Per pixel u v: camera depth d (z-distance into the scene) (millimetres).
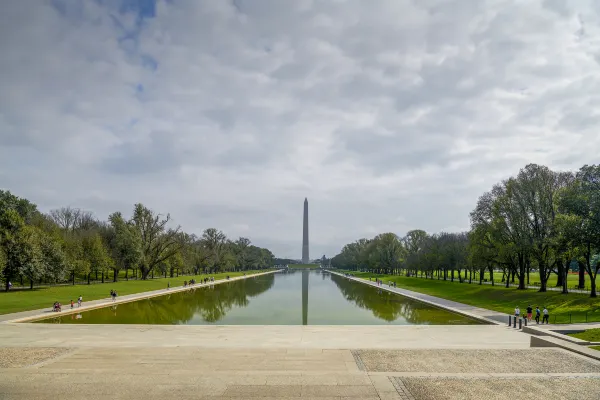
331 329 36656
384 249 148750
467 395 15750
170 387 16734
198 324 43312
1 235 64375
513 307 51719
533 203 60281
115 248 94500
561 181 59719
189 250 137000
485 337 32031
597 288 65812
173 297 73125
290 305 63000
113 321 44188
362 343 29281
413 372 18984
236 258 194625
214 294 81500
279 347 25594
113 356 22547
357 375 18453
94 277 104312
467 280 108250
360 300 70125
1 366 20219
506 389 16469
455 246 94562
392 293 83125
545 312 37688
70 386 16875
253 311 55500
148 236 105500
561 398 15500
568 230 48188
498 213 65750
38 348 24734
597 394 15922
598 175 48812
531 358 21953
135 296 66875
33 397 15578
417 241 131125
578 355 22562
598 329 29812
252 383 17250
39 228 80188
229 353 23391
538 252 57375
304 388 16578
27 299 55469
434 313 51219
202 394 15906
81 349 24422
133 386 16875
